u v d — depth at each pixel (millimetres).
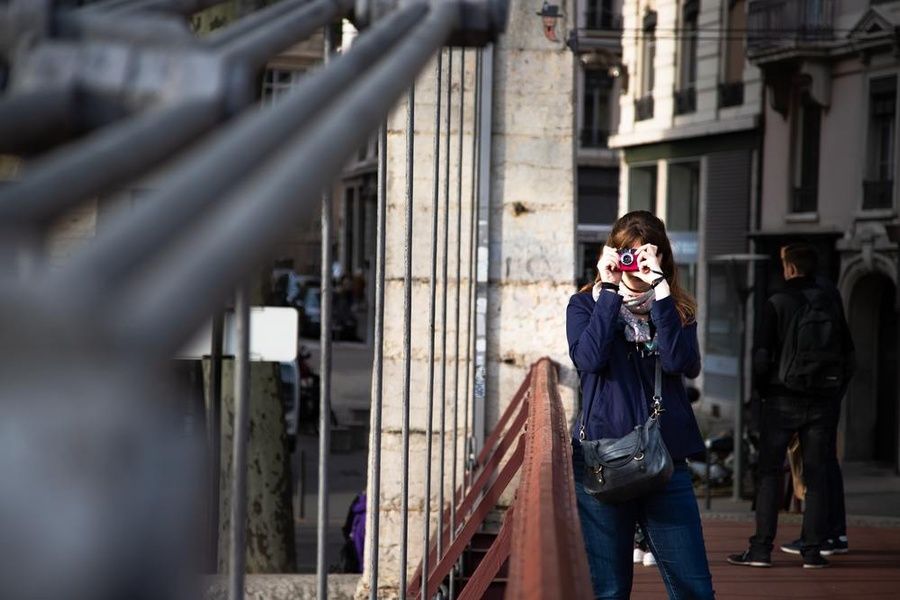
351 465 35219
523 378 10766
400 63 1574
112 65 1088
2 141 913
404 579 4895
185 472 732
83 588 594
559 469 3754
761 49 43844
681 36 51781
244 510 1944
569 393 10789
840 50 41344
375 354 4348
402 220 10172
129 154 864
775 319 11383
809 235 42938
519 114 10852
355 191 83500
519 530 3012
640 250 6488
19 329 603
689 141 51188
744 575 11125
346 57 1476
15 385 596
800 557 12008
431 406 5883
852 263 39938
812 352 11266
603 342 6316
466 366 9508
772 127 45812
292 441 37344
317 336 70625
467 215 10312
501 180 10836
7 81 1160
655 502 6453
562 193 10859
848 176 41219
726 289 48031
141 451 647
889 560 11867
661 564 6504
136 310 673
